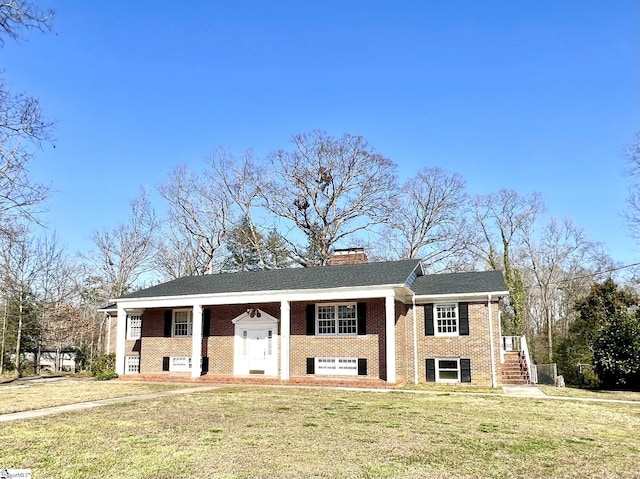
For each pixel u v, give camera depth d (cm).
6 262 3512
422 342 2333
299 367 2406
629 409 1475
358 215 4509
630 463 840
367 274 2406
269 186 4591
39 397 1733
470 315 2280
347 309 2384
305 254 4581
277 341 2469
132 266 4672
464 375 2245
